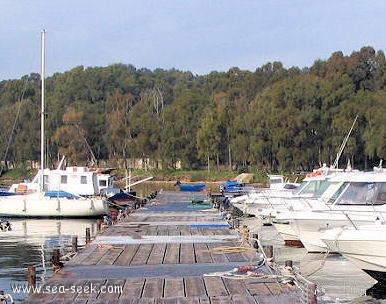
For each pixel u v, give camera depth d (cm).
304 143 8069
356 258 1628
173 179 9288
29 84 11944
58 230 3050
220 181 8775
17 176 9744
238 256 1638
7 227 3086
